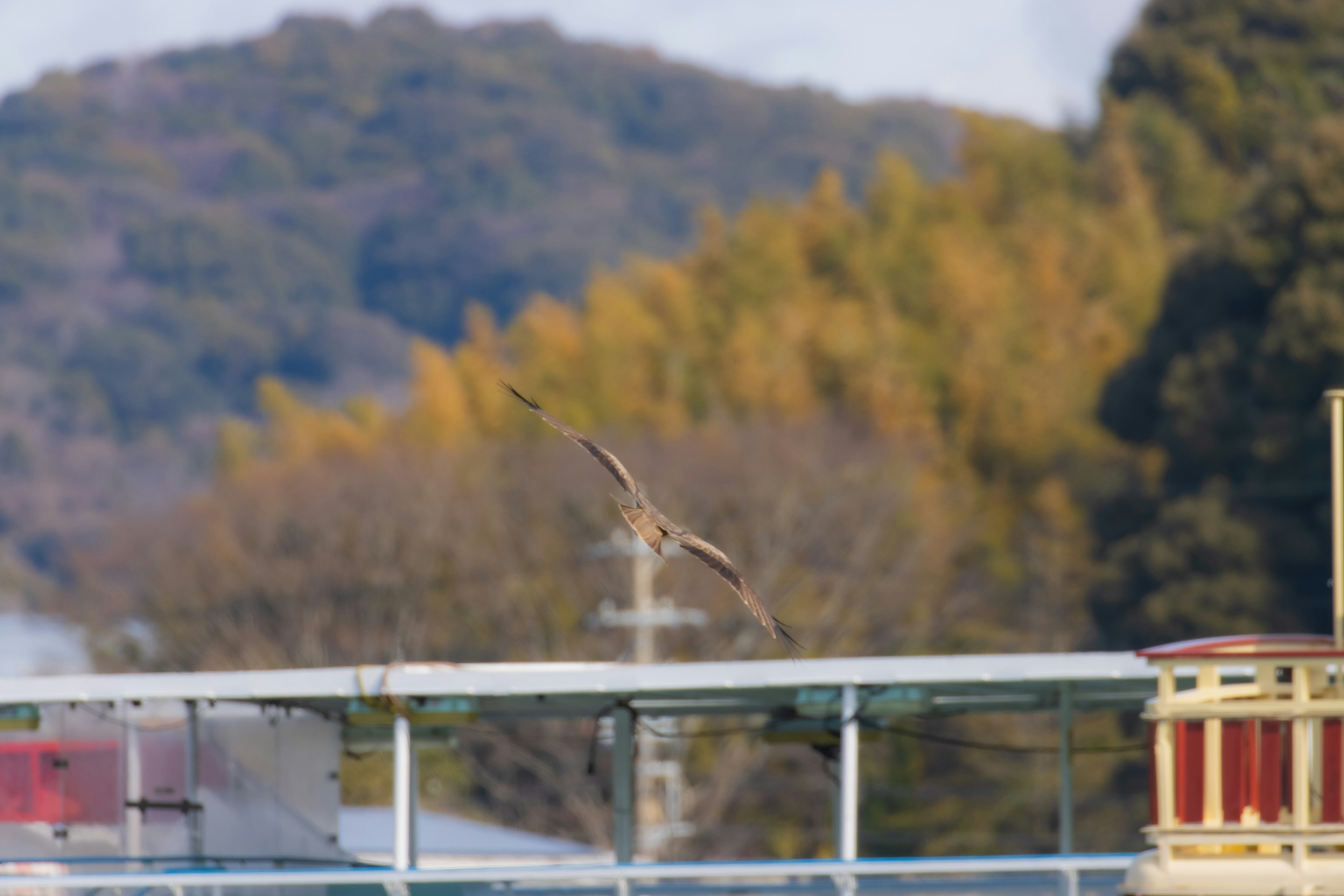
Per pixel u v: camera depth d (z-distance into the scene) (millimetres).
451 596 53281
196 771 16875
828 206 82875
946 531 56031
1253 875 11609
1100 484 58000
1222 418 50562
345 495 55344
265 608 53750
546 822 47688
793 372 64562
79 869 16391
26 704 15836
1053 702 18172
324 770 18188
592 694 16984
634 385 68312
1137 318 71625
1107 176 82750
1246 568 47750
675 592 49125
